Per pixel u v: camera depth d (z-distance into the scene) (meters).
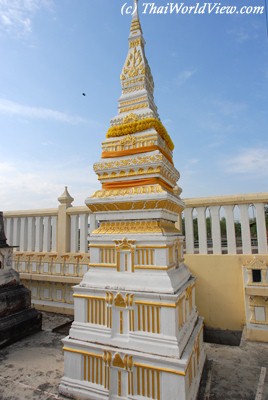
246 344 3.82
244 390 2.73
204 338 4.39
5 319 4.06
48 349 3.81
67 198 5.89
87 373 2.63
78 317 2.81
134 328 2.55
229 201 4.49
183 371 2.25
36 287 5.86
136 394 2.41
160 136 3.23
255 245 5.42
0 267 4.45
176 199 3.07
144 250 2.71
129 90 3.57
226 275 4.42
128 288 2.63
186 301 2.91
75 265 5.45
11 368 3.25
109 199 2.91
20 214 6.38
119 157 3.15
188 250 4.78
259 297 3.97
